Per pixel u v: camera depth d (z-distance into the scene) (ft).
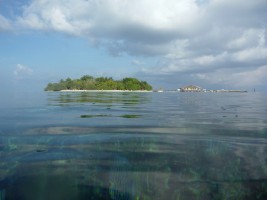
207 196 16.11
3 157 22.02
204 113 55.88
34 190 16.44
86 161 21.31
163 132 32.45
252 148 25.12
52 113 53.72
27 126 36.35
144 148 24.91
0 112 55.47
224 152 23.80
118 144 26.30
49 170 19.49
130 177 18.45
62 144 26.12
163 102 99.96
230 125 38.37
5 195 15.83
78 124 38.42
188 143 26.89
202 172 19.33
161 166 20.45
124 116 48.78
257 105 83.30
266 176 18.72
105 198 15.78
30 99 109.81
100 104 82.89
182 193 16.52
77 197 15.79
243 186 17.35
